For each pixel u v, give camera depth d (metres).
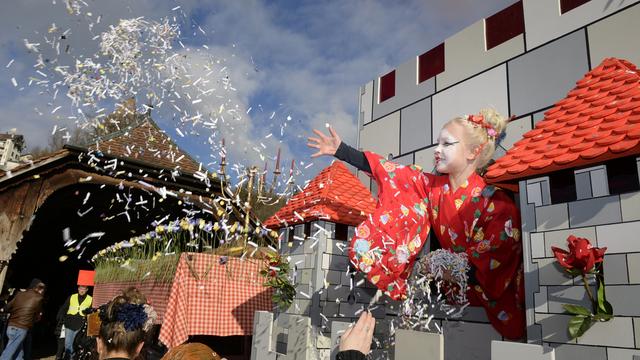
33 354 10.60
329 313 4.29
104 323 1.95
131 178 9.16
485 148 3.55
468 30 4.63
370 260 3.60
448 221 3.54
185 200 7.72
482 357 3.30
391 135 5.37
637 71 2.98
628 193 2.28
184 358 1.58
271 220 5.41
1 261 8.20
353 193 5.00
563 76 3.66
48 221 12.99
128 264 8.14
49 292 15.77
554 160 2.57
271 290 6.51
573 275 2.33
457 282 3.35
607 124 2.56
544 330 2.48
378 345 4.13
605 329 2.21
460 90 4.57
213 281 6.01
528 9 4.06
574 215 2.49
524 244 2.70
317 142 3.83
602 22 3.47
